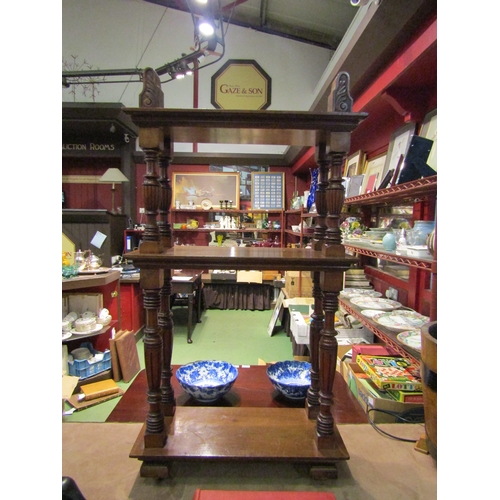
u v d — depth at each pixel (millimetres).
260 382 1330
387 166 2275
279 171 5992
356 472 867
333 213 860
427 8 1455
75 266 3168
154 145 845
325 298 862
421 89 1971
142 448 858
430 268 1396
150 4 5469
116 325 3301
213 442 889
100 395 2705
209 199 5871
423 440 961
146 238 870
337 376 1432
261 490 806
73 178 5672
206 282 5461
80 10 5441
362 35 1876
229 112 830
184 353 3691
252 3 4906
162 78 5598
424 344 873
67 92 5469
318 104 3348
